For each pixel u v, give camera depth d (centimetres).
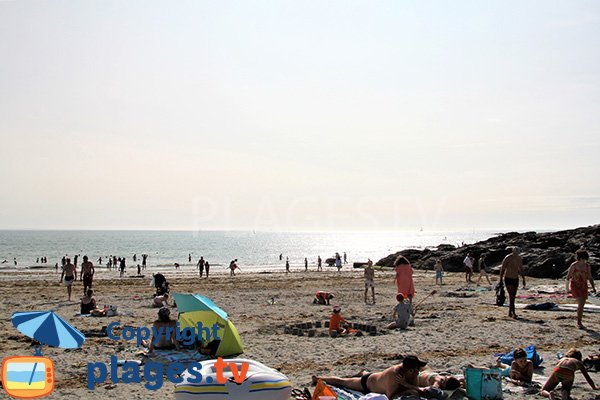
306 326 1761
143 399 962
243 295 2822
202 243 19288
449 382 938
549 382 955
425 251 6078
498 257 4894
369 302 2498
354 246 19575
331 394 885
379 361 1231
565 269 4047
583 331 1593
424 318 1880
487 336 1525
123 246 15838
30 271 6153
